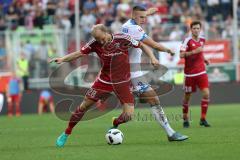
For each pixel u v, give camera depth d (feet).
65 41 236.84
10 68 233.55
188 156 85.92
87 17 255.09
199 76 139.74
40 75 235.20
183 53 139.95
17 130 144.56
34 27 250.78
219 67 245.04
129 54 104.47
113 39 98.48
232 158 83.20
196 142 102.73
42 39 237.04
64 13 258.57
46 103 229.86
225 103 243.81
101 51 98.73
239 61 248.11
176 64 238.27
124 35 98.94
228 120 157.28
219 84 244.01
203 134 117.70
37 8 256.52
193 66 140.36
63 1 262.67
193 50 138.51
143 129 132.98
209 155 86.38
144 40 100.73
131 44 99.30
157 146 98.48
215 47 245.04
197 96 236.84
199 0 273.13
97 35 97.09
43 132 137.08
